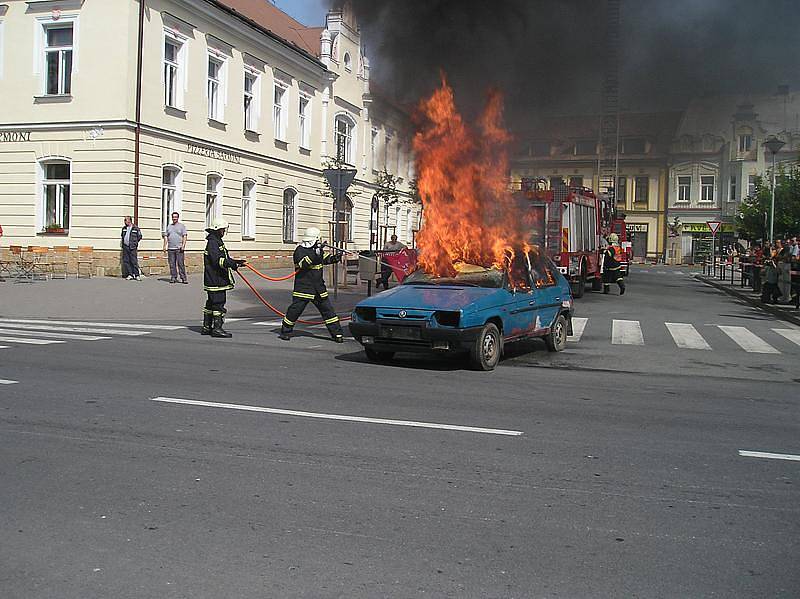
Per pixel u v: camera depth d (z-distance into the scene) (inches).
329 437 240.7
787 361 447.5
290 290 837.8
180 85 1008.2
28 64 938.1
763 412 299.4
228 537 160.1
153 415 265.0
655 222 2416.3
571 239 847.7
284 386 325.7
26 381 319.9
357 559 150.4
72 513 172.1
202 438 236.5
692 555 155.8
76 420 255.3
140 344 446.3
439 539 161.2
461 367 393.7
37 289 745.6
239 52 1135.0
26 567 144.7
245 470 205.3
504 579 142.9
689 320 677.3
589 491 194.5
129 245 871.1
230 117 1118.4
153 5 943.7
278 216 1263.5
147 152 944.3
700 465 220.5
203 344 456.4
